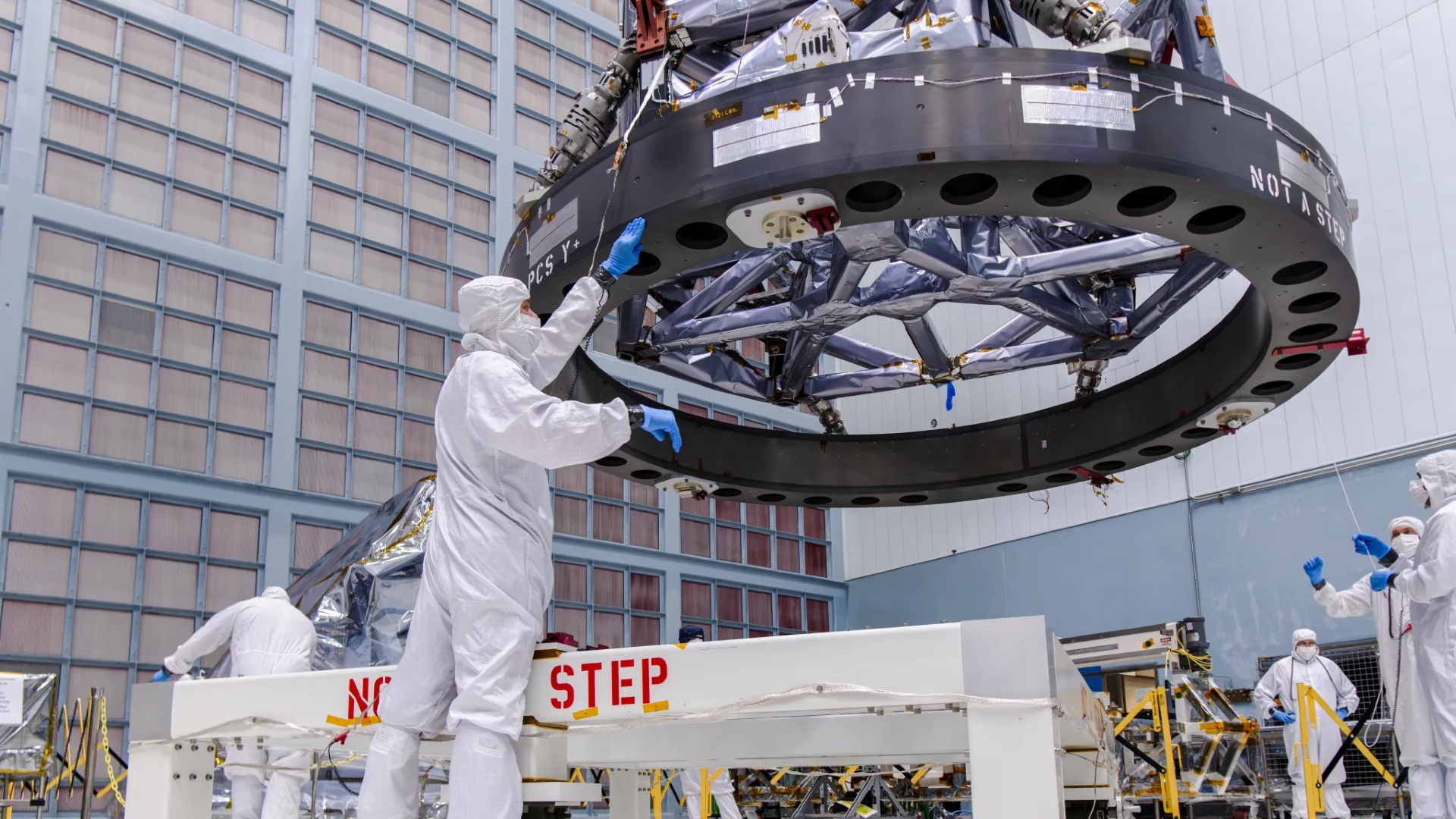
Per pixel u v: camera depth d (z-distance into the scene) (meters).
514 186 19.64
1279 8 16.12
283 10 17.77
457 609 3.94
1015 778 3.53
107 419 14.94
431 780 9.73
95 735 12.91
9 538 13.89
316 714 4.68
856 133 5.98
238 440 15.97
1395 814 12.26
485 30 20.00
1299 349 8.02
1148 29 7.67
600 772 10.44
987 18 7.30
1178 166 6.04
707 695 3.98
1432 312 13.98
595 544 19.25
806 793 13.35
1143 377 9.69
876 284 8.47
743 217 6.30
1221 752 10.73
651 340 9.23
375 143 18.22
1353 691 12.62
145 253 15.68
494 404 3.94
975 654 3.65
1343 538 14.61
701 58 7.86
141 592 14.71
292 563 16.05
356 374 17.22
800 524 22.53
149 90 16.25
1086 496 18.33
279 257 16.86
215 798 11.17
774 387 10.48
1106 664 14.52
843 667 3.81
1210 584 16.16
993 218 8.52
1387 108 14.73
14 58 15.22
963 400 20.11
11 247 14.55
